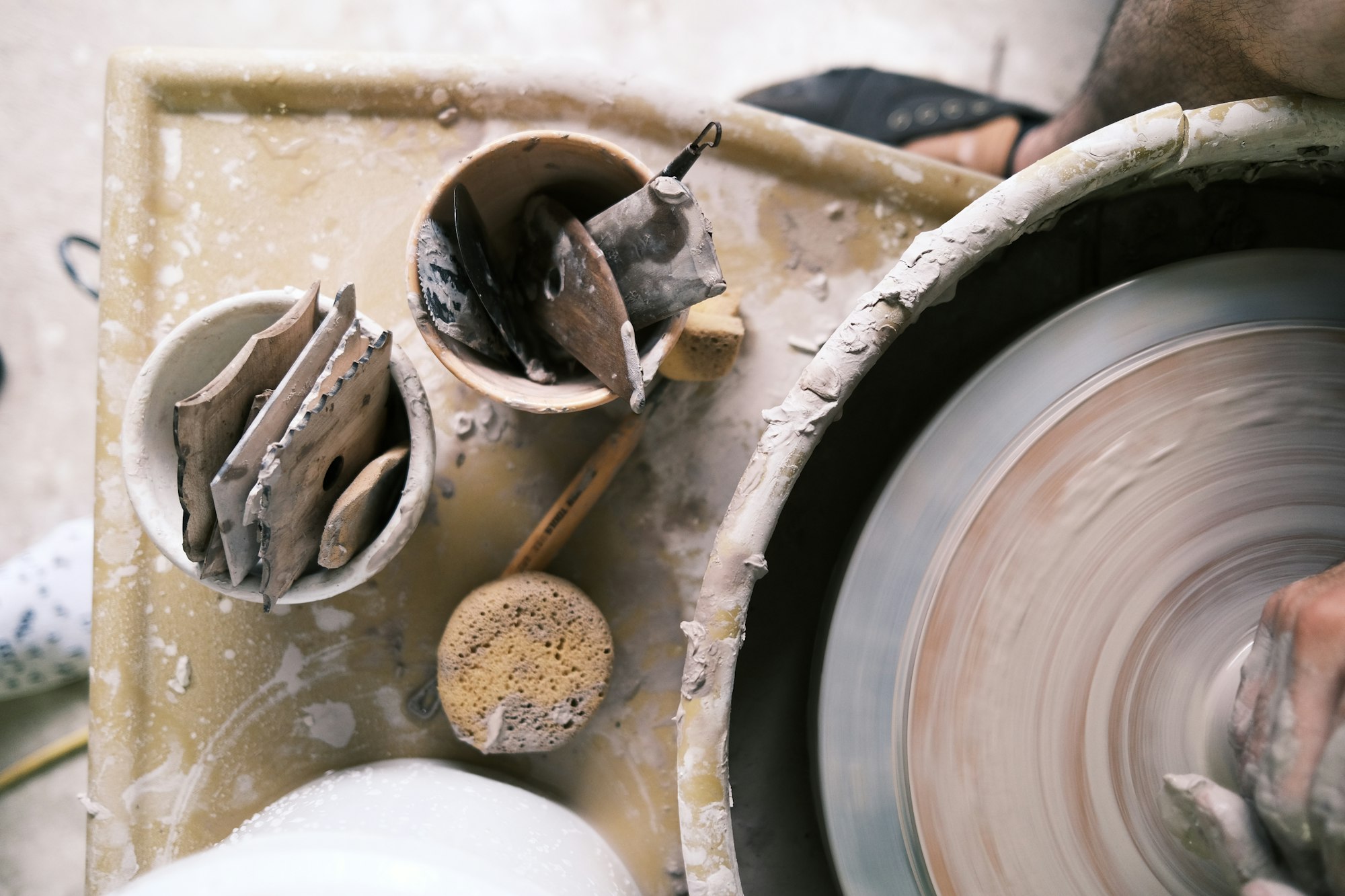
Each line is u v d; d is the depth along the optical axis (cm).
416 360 52
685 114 51
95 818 50
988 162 70
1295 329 45
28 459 76
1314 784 38
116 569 51
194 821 51
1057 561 45
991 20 77
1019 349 45
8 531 76
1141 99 54
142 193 51
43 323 76
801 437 41
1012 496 45
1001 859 44
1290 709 39
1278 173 47
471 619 48
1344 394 45
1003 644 45
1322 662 38
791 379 52
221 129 51
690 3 77
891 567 45
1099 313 45
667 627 51
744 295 52
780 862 50
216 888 36
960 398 46
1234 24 45
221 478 39
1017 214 41
